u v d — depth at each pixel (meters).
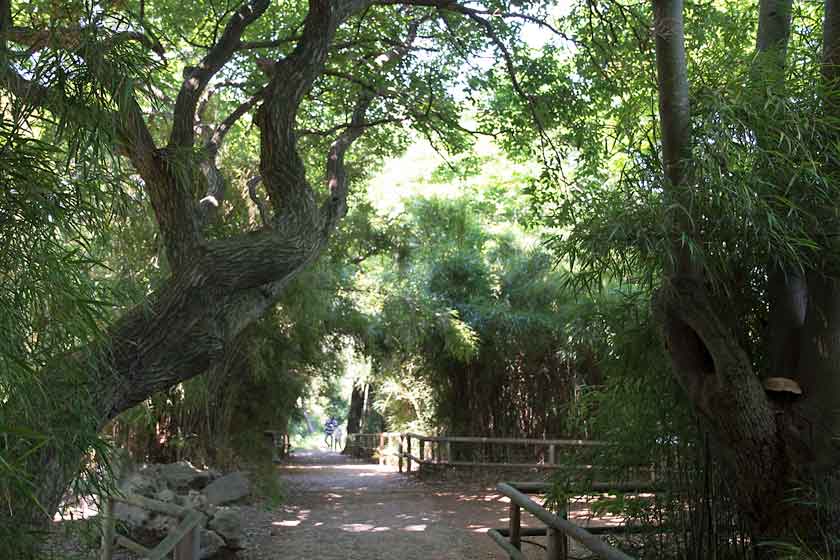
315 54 4.50
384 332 12.26
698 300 2.92
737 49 3.26
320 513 8.23
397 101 7.25
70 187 2.32
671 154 2.88
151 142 3.95
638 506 3.95
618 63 5.98
